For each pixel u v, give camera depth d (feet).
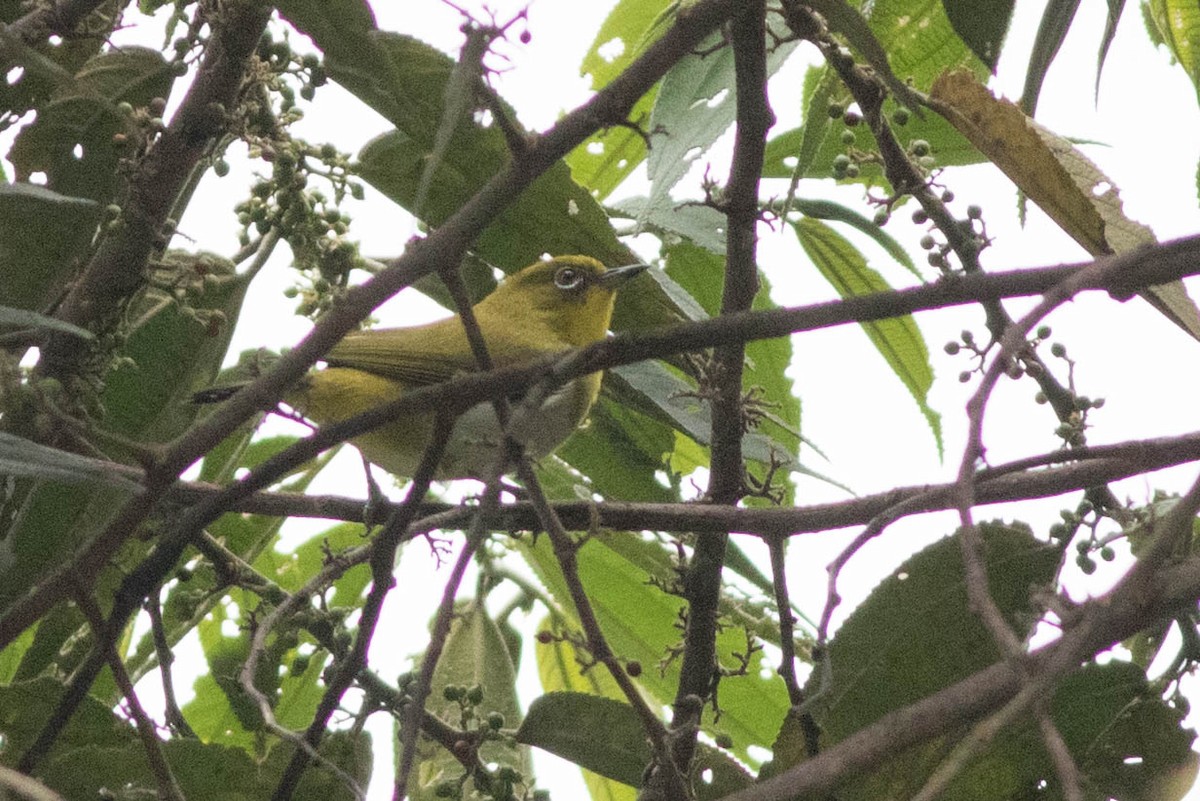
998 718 12.64
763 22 20.92
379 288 17.39
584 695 23.66
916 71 28.50
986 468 20.77
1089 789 22.56
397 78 21.22
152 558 18.60
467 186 24.20
